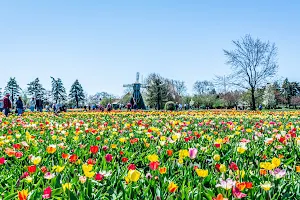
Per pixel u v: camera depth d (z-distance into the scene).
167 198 2.62
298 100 96.56
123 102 78.25
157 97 68.75
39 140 5.96
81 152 4.77
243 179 3.21
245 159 4.52
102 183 3.18
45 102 89.94
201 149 4.87
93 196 2.72
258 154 4.90
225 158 4.46
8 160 4.28
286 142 5.70
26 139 6.23
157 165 3.16
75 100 110.38
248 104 74.19
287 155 5.11
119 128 8.81
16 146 4.81
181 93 105.44
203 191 2.80
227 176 3.39
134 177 2.77
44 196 2.50
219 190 2.87
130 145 5.57
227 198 2.49
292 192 2.90
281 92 101.50
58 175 3.18
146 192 2.78
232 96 79.19
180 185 3.04
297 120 14.48
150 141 6.23
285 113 21.31
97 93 117.38
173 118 15.86
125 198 2.61
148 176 3.16
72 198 2.54
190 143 5.80
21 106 21.48
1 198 2.73
